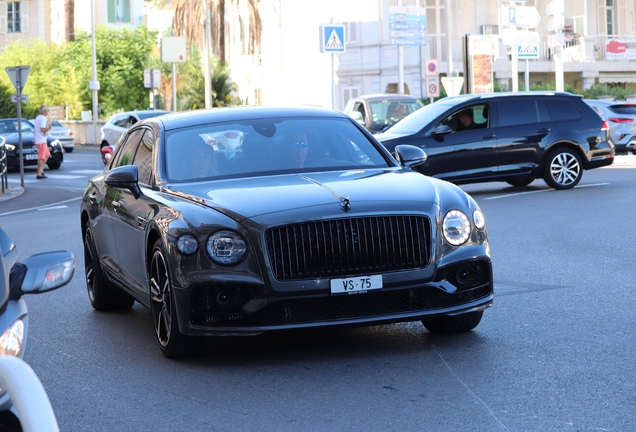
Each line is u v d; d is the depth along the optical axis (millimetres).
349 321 7926
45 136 36094
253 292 7812
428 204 8266
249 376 7801
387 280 7996
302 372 7855
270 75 63750
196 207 8227
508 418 6461
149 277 8812
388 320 8008
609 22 60062
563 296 10586
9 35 87875
